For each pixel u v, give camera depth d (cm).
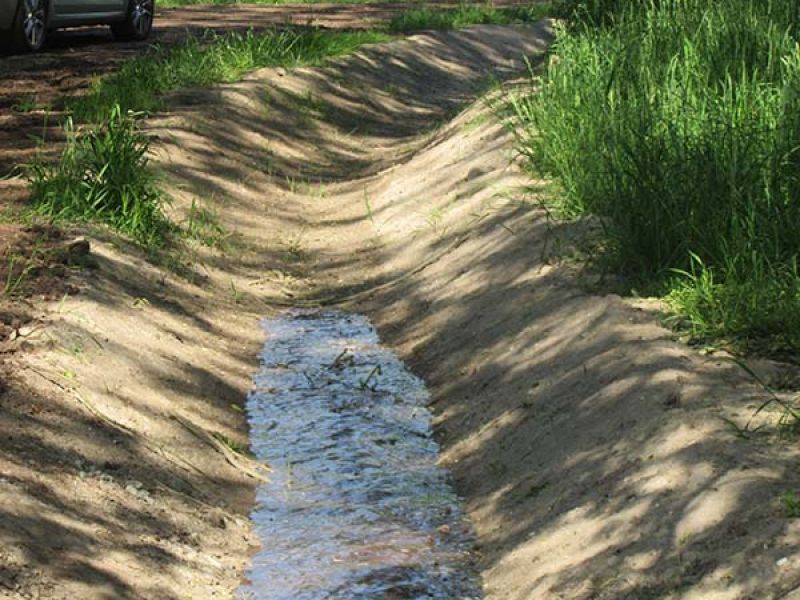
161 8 2838
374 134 1702
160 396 793
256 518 697
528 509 658
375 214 1264
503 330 866
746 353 723
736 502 562
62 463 668
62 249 931
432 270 1045
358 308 1039
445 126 1558
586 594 560
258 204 1298
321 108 1697
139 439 722
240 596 612
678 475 600
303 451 776
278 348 945
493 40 2419
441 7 3055
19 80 1675
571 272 891
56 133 1357
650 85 1039
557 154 1055
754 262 770
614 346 750
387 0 3259
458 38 2344
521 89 1448
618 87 1069
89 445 694
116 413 741
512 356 823
